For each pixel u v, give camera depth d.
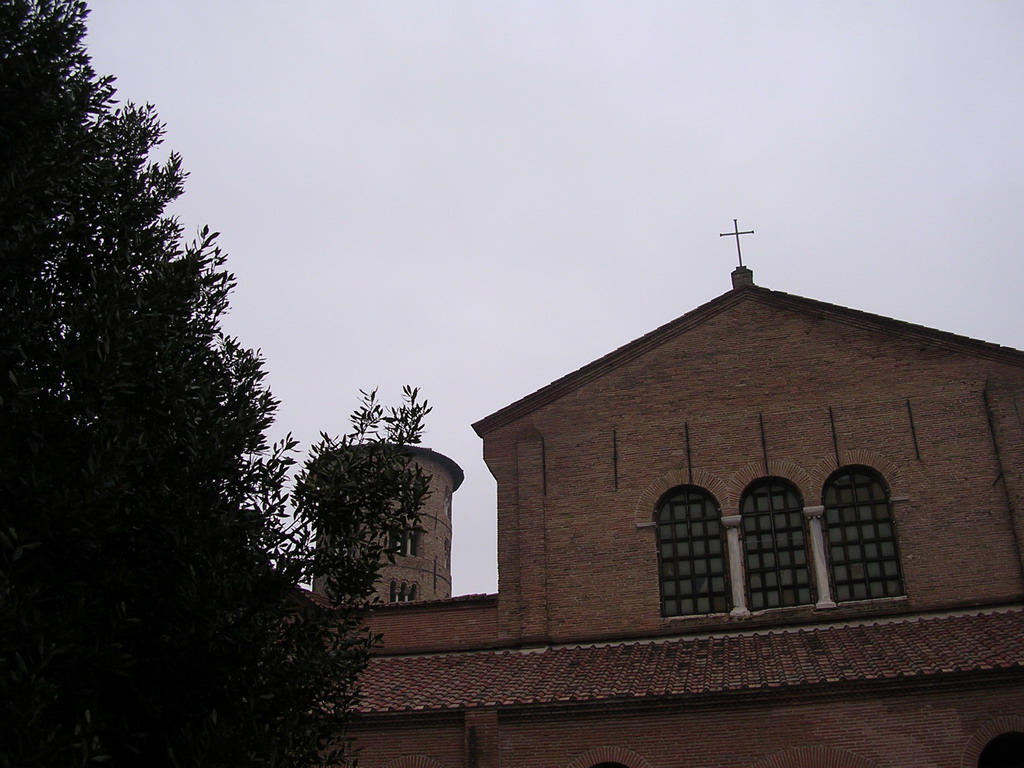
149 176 13.98
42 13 12.35
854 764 19.58
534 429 27.75
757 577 24.83
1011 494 24.02
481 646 25.58
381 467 13.00
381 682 24.20
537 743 21.36
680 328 27.92
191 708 10.67
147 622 10.52
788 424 26.08
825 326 26.98
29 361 10.54
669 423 26.84
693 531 25.67
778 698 20.44
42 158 11.36
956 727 19.36
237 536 11.29
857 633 23.02
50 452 10.02
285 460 12.45
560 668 23.41
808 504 25.12
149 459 10.76
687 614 24.77
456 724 22.09
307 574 12.06
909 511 24.52
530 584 25.88
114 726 10.16
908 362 26.02
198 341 12.68
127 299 11.41
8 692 8.53
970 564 23.64
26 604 9.04
